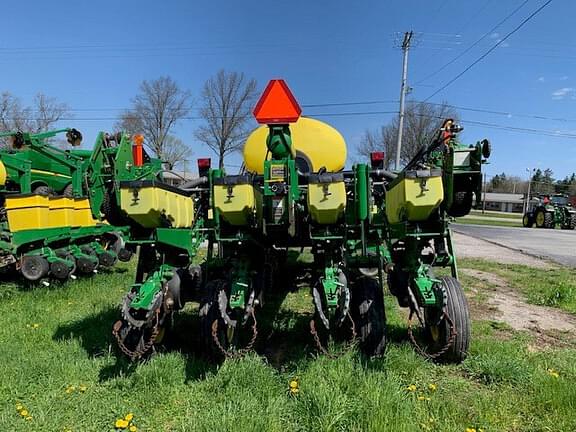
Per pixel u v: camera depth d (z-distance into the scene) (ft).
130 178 16.92
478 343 15.58
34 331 17.15
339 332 15.40
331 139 20.92
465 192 13.44
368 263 15.62
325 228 13.76
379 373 12.43
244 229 13.53
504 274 31.53
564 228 92.84
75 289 24.57
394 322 17.99
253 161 21.08
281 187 13.48
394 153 144.46
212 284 14.89
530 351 15.61
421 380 12.82
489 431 10.14
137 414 10.98
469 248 48.91
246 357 13.38
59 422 10.64
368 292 14.53
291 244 17.78
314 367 12.75
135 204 12.55
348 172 16.56
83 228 28.94
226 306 13.21
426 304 13.39
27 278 25.81
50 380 12.71
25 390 12.14
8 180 30.50
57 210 27.27
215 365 13.60
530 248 49.29
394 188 13.42
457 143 13.67
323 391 11.07
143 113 162.30
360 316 14.15
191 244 15.01
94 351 15.02
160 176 18.79
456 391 12.19
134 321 12.50
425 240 14.55
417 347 13.69
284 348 15.49
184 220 14.75
